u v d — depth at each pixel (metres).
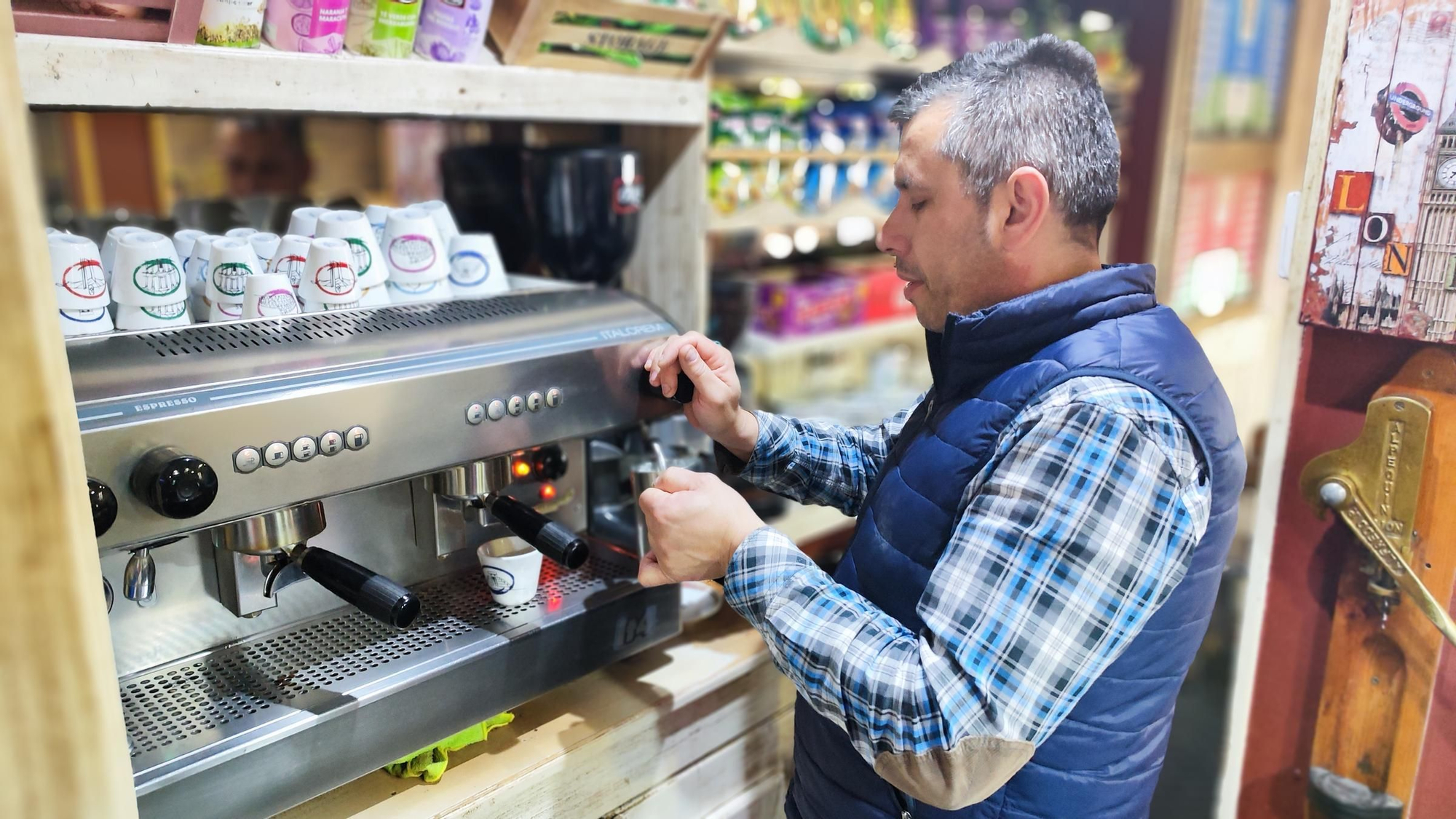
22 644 0.53
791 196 2.07
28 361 0.51
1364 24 1.02
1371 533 1.11
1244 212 3.54
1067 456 0.79
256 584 0.98
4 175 0.49
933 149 0.90
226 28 0.98
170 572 0.95
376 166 2.69
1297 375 1.16
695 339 1.18
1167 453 0.80
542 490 1.22
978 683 0.78
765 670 1.30
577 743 1.08
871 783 0.98
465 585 1.16
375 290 1.10
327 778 0.91
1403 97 1.01
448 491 1.08
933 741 0.78
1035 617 0.78
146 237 0.99
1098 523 0.78
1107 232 3.23
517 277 1.37
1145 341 0.86
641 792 1.16
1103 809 0.93
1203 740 2.36
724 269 2.38
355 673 0.97
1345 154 1.06
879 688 0.80
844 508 1.30
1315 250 1.10
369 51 1.11
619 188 1.43
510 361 1.01
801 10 1.95
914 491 0.93
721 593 1.37
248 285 1.01
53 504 0.53
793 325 2.34
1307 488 1.16
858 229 2.72
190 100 0.95
